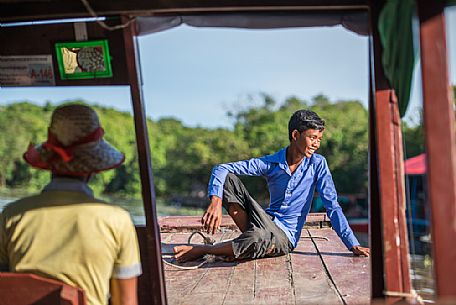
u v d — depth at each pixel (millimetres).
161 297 3430
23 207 2523
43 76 3422
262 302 3676
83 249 2445
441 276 2273
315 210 15312
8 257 2609
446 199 2291
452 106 2322
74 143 2520
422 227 7301
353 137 20719
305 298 3732
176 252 4762
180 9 3062
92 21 3311
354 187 20359
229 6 3031
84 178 2586
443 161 2309
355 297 3723
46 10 3143
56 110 2582
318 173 4965
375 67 2885
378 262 3117
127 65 3262
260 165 4973
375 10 2898
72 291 2369
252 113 23109
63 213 2473
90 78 3385
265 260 4773
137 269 2578
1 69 3428
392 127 2875
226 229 6117
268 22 3252
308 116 4836
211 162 22703
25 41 3385
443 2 2350
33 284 2420
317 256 4875
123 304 2586
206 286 4070
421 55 2355
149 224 3412
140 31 3271
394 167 2869
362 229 10820
